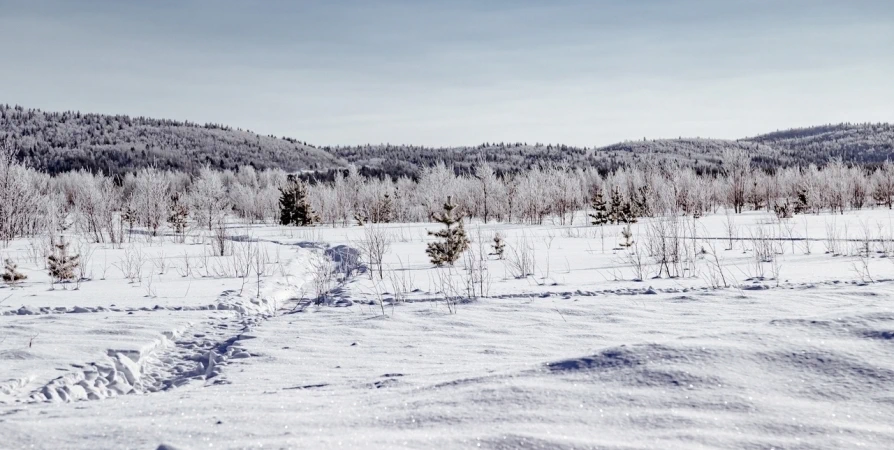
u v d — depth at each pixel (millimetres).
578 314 6645
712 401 2762
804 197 38844
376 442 2436
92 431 2740
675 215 15984
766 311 6191
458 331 6117
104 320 7223
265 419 2830
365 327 6598
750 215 36000
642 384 2988
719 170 51938
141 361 5656
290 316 7598
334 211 45688
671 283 8961
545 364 3453
